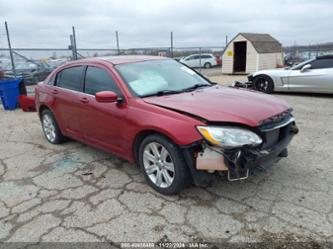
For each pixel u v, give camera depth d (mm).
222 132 2656
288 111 3229
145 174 3330
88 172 3828
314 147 4406
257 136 2740
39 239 2535
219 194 3133
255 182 3354
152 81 3705
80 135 4285
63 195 3262
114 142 3639
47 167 4051
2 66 10781
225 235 2494
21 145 5094
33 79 11977
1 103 9648
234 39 19859
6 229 2689
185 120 2805
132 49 15906
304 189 3166
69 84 4414
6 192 3381
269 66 20266
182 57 27031
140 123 3119
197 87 3898
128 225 2680
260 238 2438
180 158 2887
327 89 8516
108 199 3137
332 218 2650
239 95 3441
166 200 3064
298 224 2588
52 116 4891
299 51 24344
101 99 3238
